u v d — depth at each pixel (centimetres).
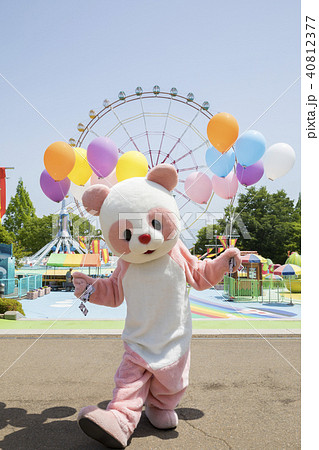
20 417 430
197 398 489
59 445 365
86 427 337
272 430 396
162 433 391
